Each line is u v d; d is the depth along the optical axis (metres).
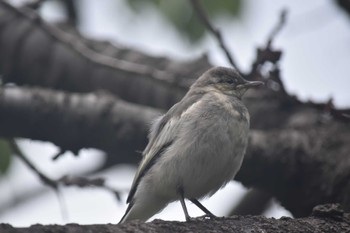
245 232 7.95
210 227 7.91
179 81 12.58
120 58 14.76
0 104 12.20
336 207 8.36
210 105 10.81
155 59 14.84
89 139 12.47
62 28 15.25
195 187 10.77
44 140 12.59
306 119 12.77
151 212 11.16
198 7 11.80
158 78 12.16
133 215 11.14
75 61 14.37
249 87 12.30
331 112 11.65
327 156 11.95
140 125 12.25
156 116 12.30
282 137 12.29
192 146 10.59
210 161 10.59
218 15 13.04
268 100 12.93
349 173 11.57
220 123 10.67
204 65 14.76
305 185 12.07
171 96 14.14
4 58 14.33
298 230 8.06
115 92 14.34
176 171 10.61
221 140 10.62
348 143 12.01
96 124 12.30
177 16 13.10
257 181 12.36
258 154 12.04
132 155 12.64
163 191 10.84
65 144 12.59
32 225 6.84
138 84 14.28
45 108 12.27
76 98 12.48
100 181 12.30
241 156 10.90
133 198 11.12
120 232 7.29
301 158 12.03
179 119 10.88
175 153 10.63
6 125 12.41
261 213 14.63
